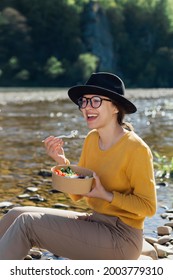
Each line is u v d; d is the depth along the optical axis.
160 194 7.33
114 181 3.92
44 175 8.57
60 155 4.27
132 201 3.78
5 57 99.88
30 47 101.69
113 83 3.92
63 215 4.08
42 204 6.59
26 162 9.95
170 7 122.94
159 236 5.46
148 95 51.22
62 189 3.87
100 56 108.12
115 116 3.96
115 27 113.75
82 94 3.96
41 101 37.19
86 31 109.38
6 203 6.51
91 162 4.11
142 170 3.79
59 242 3.82
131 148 3.85
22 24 102.50
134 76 112.56
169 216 6.10
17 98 42.00
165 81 110.44
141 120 20.17
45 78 97.25
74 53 105.94
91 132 4.23
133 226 3.90
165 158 10.34
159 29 120.56
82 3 111.44
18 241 3.72
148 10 120.00
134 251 3.91
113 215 3.93
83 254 3.87
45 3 106.44
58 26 106.00
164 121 19.84
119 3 120.25
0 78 94.50
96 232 3.84
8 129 16.61
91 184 3.88
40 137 14.34
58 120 20.38
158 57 112.62
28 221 3.75
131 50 113.88
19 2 109.56
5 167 9.36
